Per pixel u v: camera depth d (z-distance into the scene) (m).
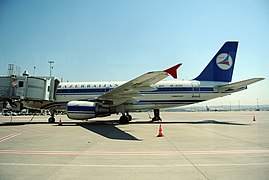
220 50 22.56
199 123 22.06
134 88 16.91
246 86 21.77
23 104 22.91
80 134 13.19
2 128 17.17
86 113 19.03
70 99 22.59
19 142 10.22
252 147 8.80
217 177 5.05
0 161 6.61
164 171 5.55
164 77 14.77
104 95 18.80
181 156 7.22
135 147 8.84
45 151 8.10
